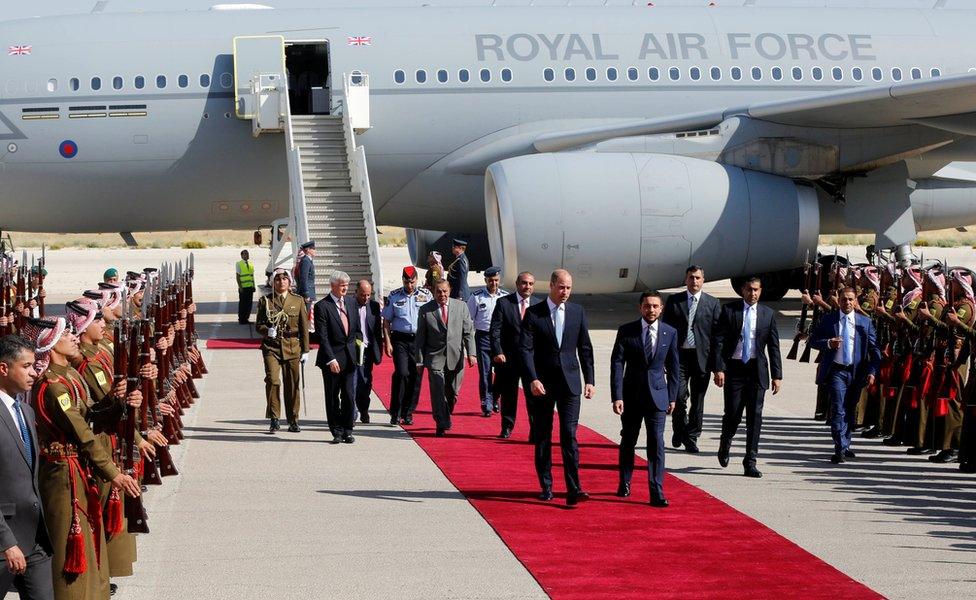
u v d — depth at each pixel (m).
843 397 11.42
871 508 9.56
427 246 28.31
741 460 11.54
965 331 11.09
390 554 8.19
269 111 22.41
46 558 5.93
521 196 21.23
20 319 13.83
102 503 7.10
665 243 21.77
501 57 23.58
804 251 22.91
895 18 25.83
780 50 24.64
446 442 12.41
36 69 22.38
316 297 21.25
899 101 20.62
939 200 26.77
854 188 24.75
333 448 12.06
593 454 11.85
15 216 23.41
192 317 15.87
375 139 23.22
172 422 11.98
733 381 10.89
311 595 7.27
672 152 22.94
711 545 8.42
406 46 23.33
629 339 9.77
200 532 8.77
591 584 7.47
